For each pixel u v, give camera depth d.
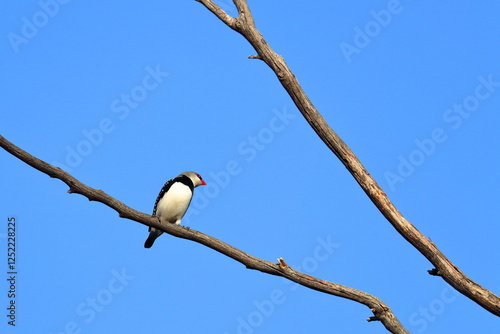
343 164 11.04
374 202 10.80
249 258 11.25
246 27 11.37
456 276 10.27
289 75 11.06
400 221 10.59
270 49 11.23
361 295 10.67
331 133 11.00
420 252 10.57
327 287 10.75
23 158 11.28
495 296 10.07
